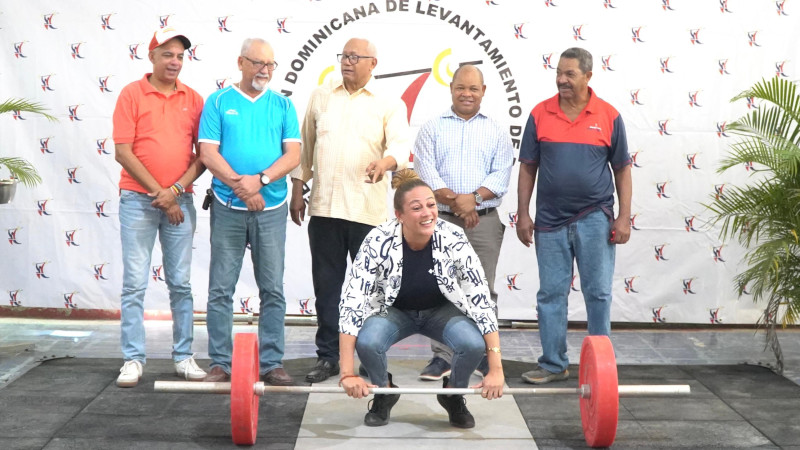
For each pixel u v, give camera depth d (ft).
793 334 18.56
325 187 14.84
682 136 18.11
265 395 14.12
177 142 14.48
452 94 15.24
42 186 18.25
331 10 17.94
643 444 12.10
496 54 17.98
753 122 16.07
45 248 18.39
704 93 17.99
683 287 18.40
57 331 17.99
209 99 14.21
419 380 15.16
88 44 17.98
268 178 13.92
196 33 17.99
